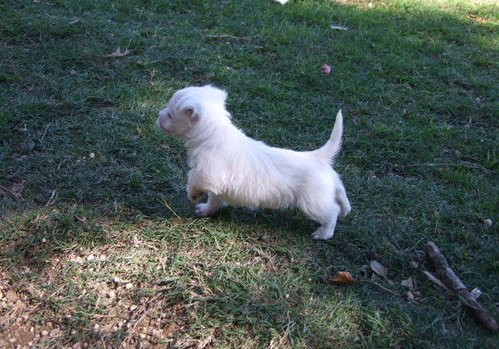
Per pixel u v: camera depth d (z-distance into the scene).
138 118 1.03
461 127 1.13
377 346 0.65
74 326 0.65
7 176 0.85
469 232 0.84
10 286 0.69
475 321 0.70
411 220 0.86
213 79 1.19
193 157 0.75
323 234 0.79
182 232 0.79
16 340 0.63
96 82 1.12
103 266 0.72
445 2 1.85
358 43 1.43
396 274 0.77
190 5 1.54
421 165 1.00
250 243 0.79
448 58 1.41
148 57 1.22
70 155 0.91
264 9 1.59
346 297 0.71
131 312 0.67
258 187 0.74
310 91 1.20
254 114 1.10
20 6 1.37
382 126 1.08
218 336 0.64
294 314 0.67
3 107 0.99
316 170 0.74
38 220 0.78
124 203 0.83
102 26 1.32
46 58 1.16
